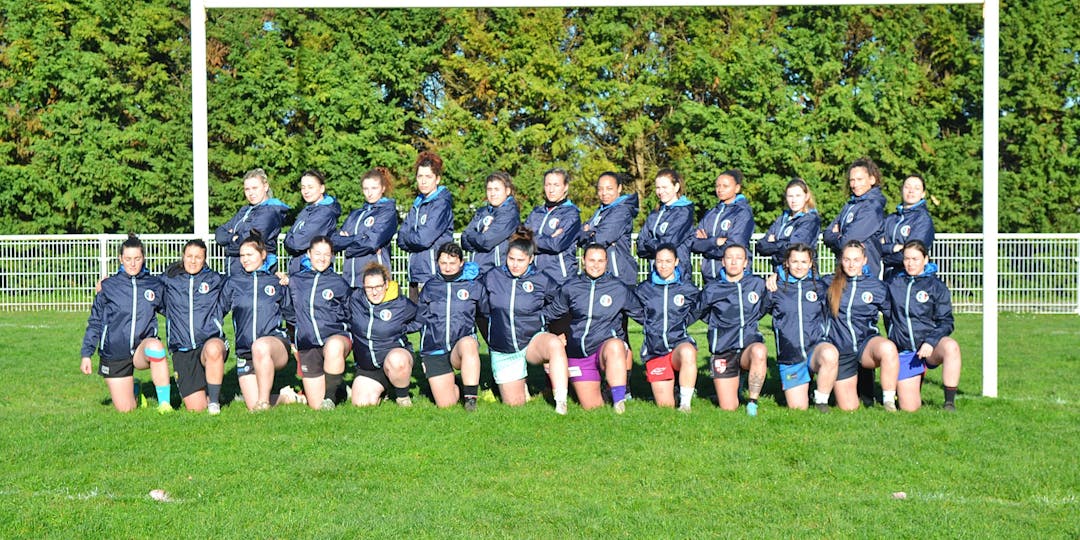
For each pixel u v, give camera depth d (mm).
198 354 7129
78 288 15797
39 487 5105
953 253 15898
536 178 18469
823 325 7152
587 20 18875
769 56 18344
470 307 7105
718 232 8039
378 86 19188
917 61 19094
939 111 18531
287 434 6266
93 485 5145
